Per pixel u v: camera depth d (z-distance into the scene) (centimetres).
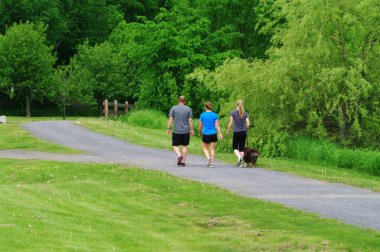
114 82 9856
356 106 3988
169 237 1705
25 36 9000
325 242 1592
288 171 3028
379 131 4191
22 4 10581
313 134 4144
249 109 4244
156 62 6962
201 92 6794
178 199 2283
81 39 11975
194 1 8169
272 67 4141
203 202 2202
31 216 1769
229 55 7106
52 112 10719
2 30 10744
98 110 10431
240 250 1558
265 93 4166
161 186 2562
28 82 9056
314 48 4022
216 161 3488
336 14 4091
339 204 2100
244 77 4238
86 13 12006
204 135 3178
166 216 2012
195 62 6900
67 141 4491
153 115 6388
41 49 9169
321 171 3225
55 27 11100
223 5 8094
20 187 2502
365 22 4097
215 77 4372
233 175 2850
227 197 2252
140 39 7075
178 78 6988
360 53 4197
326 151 3738
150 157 3641
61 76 9744
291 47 4141
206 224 1875
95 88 9838
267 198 2228
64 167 3139
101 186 2608
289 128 4219
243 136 3212
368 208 2025
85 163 3281
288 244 1590
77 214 1933
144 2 12812
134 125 6200
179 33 6919
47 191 2430
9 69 8912
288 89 4025
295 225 1794
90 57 9850
